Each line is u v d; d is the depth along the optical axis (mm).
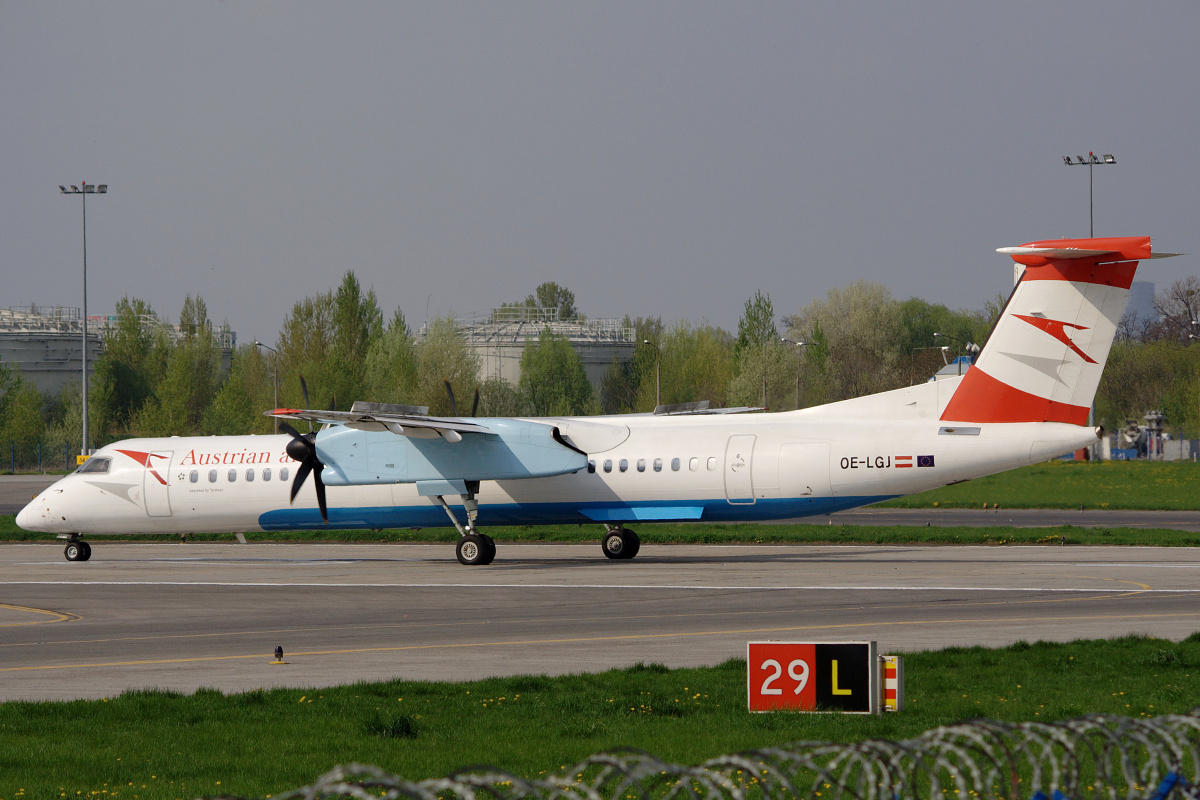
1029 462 105500
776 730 45094
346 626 76938
